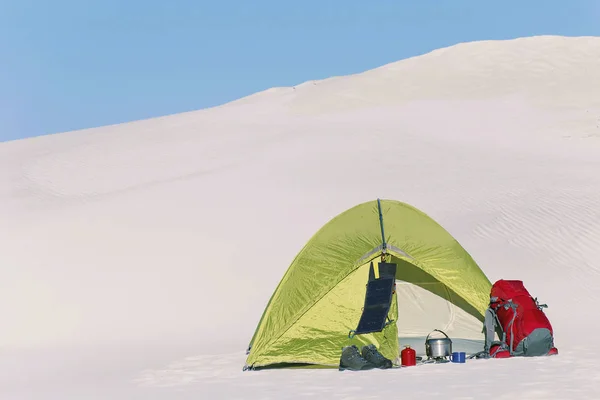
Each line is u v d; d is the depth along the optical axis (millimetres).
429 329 12922
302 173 31625
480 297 12734
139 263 22688
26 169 38719
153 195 29250
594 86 54812
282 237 24594
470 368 11070
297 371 11594
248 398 9367
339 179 30641
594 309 18188
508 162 33750
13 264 22672
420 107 50719
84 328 18453
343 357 11586
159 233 24984
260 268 22328
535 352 12125
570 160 34688
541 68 61344
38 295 20531
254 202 27891
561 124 44250
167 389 10391
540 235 23500
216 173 32438
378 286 12477
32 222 26953
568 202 26344
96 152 41625
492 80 59656
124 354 14984
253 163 34062
